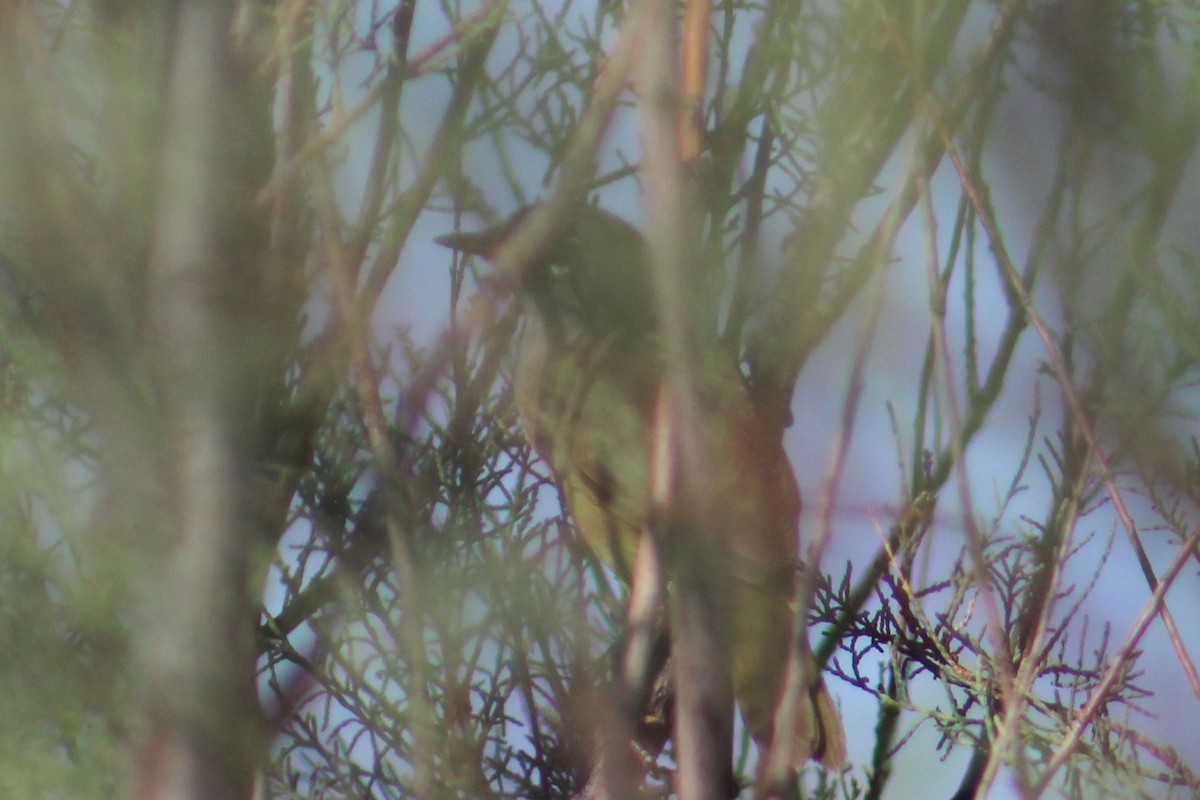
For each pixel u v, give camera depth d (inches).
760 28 248.7
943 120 198.4
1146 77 203.9
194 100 180.9
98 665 177.0
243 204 193.6
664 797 226.5
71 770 180.4
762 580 251.3
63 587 183.3
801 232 216.8
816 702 271.9
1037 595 253.3
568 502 294.5
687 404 156.0
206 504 158.4
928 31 212.2
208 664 151.5
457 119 226.2
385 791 242.4
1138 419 216.8
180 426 162.7
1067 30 199.5
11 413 200.1
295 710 246.8
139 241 179.8
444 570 245.0
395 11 221.6
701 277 209.9
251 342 171.3
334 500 243.8
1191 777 222.2
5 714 180.5
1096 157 205.5
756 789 148.6
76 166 194.2
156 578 155.5
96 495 190.2
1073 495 220.4
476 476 267.6
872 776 274.5
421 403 245.9
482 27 218.8
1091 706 191.3
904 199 170.1
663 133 155.7
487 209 232.5
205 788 147.5
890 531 248.4
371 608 241.1
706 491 155.3
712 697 148.3
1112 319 215.2
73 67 195.9
